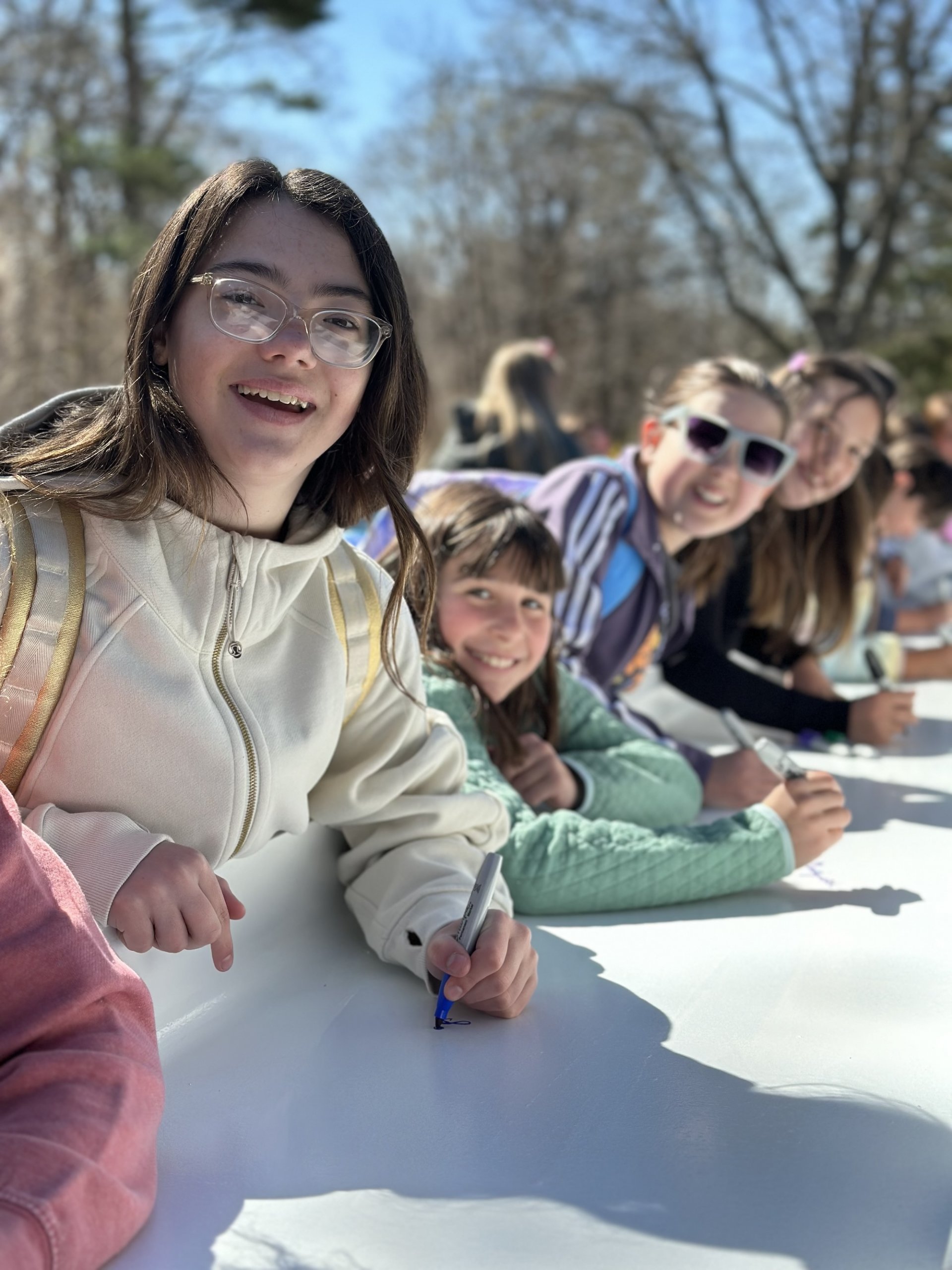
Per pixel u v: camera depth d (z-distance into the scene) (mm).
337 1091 990
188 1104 961
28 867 823
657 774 1831
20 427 1128
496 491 1749
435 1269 753
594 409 24812
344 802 1276
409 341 1154
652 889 1458
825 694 2830
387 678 1249
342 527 1193
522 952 1140
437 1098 981
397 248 24266
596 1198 840
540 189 23016
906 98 15305
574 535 2150
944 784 2195
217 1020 1120
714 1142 919
